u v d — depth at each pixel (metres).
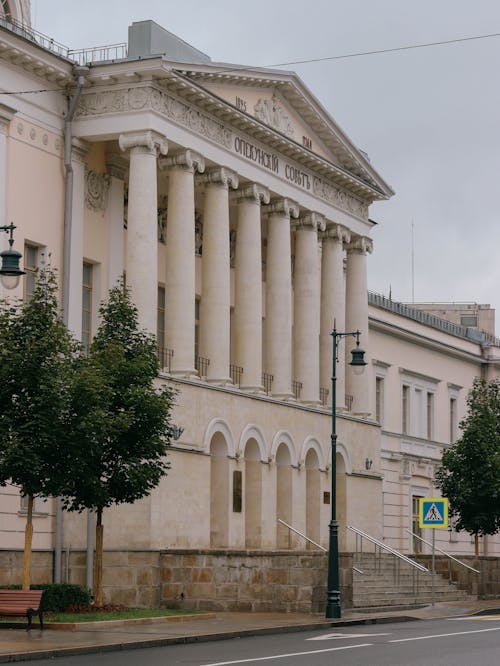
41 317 32.72
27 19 42.75
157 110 43.12
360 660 23.97
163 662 23.67
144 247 42.47
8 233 40.03
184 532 43.25
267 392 51.03
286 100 51.88
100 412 32.28
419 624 36.91
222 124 47.41
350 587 42.22
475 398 58.00
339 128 54.78
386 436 67.00
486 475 54.84
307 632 33.47
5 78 40.25
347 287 58.41
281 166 51.69
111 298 36.78
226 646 28.25
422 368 73.06
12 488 39.06
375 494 57.78
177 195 44.84
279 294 51.50
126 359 35.50
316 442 53.00
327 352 55.91
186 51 46.97
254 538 48.56
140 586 40.69
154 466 35.50
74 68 42.59
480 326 91.81
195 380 44.59
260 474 48.84
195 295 50.25
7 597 30.75
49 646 26.05
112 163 44.94
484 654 25.36
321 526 53.00
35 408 31.77
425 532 70.19
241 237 49.59
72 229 42.84
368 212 59.25
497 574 55.06
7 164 40.22
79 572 40.72
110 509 41.28
